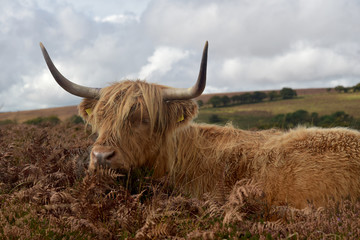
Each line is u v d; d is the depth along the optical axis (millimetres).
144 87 3570
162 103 3604
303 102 99062
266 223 2295
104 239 2297
